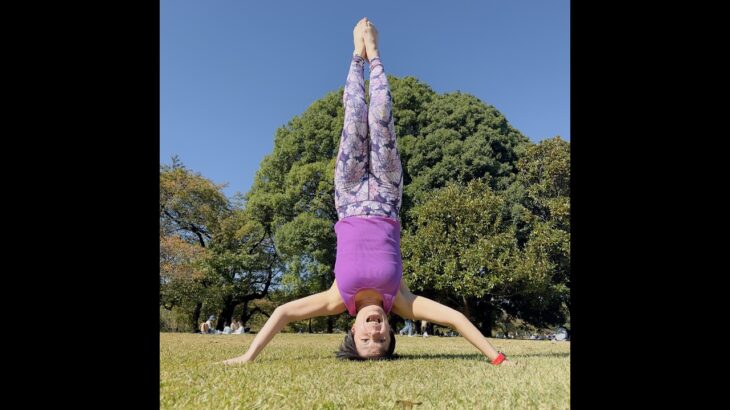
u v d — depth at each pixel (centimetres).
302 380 216
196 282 1925
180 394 179
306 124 2005
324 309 338
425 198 1816
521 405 159
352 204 349
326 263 1841
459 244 1600
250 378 222
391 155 355
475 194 1692
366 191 352
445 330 1961
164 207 1972
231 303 2200
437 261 1596
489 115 1980
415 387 196
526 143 1997
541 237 1603
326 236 1836
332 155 1988
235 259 2000
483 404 161
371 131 356
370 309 318
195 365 278
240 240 2084
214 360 312
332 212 1927
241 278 2084
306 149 1997
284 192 2016
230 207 2175
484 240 1570
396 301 337
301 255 1895
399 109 2014
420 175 1903
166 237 1886
